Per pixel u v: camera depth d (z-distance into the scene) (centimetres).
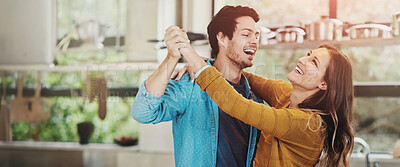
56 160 134
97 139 133
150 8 120
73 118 132
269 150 107
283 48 111
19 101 133
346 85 110
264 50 111
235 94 101
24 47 129
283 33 110
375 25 111
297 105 109
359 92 120
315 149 108
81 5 125
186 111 110
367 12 111
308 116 106
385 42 112
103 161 130
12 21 129
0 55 130
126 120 130
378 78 117
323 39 110
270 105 109
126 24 122
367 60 115
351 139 111
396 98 120
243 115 101
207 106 109
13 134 135
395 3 110
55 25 127
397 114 121
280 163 106
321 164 110
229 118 108
